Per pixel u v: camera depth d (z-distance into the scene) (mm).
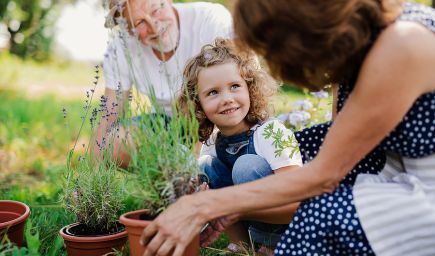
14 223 2102
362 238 1745
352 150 1692
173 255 1758
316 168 1734
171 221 1752
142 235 1815
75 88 9430
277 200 1765
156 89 2875
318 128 2066
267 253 2316
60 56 13125
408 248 1744
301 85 1735
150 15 2686
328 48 1567
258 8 1571
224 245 2520
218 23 2883
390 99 1608
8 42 11930
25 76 9828
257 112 2426
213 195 1776
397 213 1729
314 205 1792
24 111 6445
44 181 3871
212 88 2332
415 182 1771
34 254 2008
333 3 1522
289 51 1593
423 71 1603
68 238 2086
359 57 1679
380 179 1882
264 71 2434
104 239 2070
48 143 5059
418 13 1679
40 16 12195
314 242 1793
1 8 11328
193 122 1971
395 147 1795
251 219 2170
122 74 2883
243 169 2268
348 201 1765
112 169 2270
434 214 1711
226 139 2455
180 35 2883
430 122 1718
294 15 1531
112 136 2289
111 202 2193
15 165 4359
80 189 2186
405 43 1588
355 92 1657
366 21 1600
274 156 2291
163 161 1854
